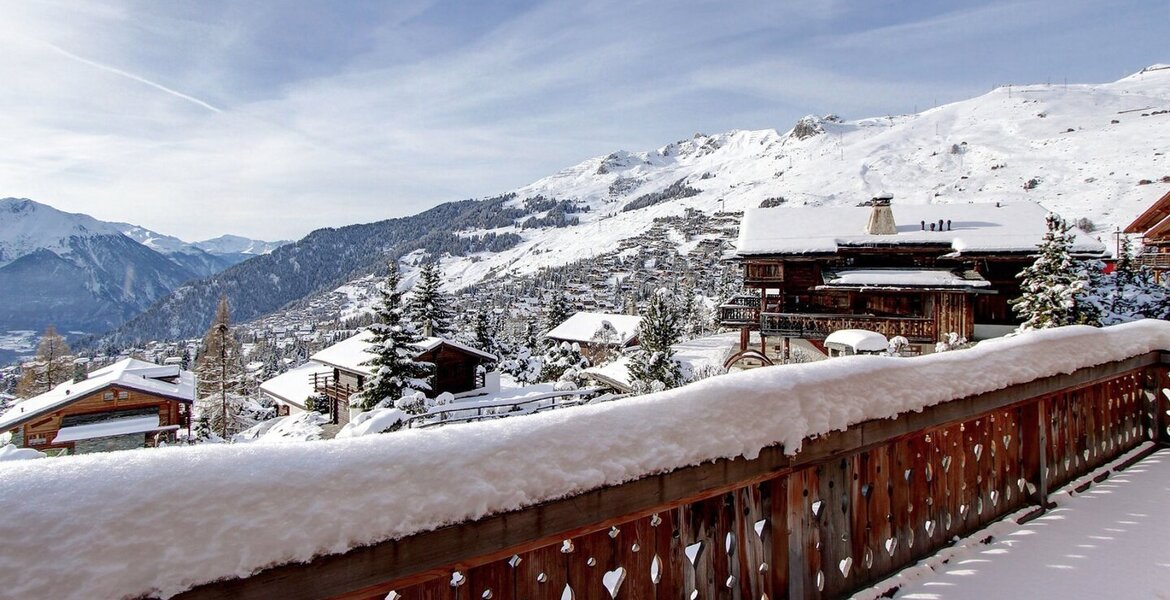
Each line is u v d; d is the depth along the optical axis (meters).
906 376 3.04
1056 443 4.47
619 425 1.97
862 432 2.81
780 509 2.61
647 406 2.09
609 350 42.69
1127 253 20.30
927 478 3.44
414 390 25.08
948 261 24.98
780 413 2.41
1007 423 4.04
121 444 26.53
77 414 26.42
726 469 2.25
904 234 25.69
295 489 1.33
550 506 1.75
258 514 1.27
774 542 2.59
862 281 23.14
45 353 51.91
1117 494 4.40
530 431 1.77
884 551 3.12
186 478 1.24
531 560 1.88
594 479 1.82
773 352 26.58
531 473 1.70
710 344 40.94
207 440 28.48
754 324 25.50
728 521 2.46
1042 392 4.05
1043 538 3.65
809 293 25.66
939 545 3.46
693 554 2.46
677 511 2.29
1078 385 4.43
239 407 44.53
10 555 1.05
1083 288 16.81
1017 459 4.07
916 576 3.17
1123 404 5.40
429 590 1.64
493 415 18.12
